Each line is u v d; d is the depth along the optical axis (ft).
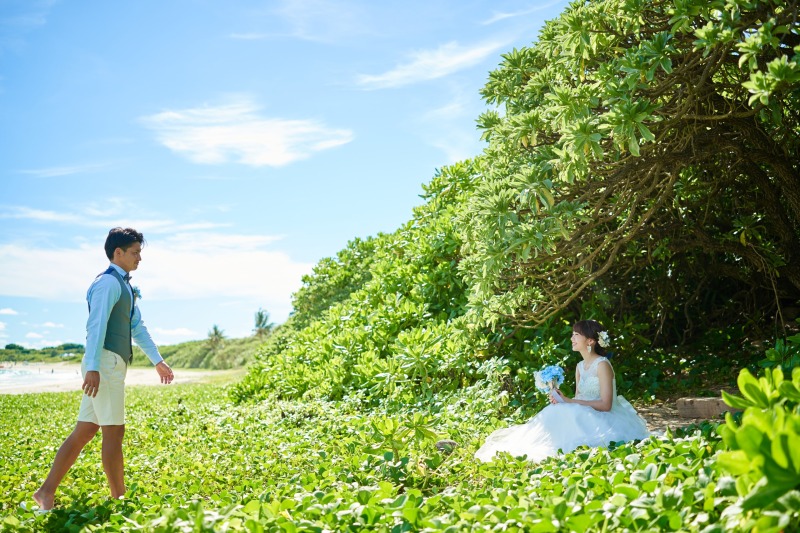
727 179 27.20
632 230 23.49
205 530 10.51
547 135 24.07
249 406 41.75
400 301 41.83
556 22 25.73
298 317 65.82
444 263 41.11
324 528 11.32
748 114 19.40
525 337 32.53
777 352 19.89
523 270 25.43
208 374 175.83
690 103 18.80
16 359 408.26
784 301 34.94
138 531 11.69
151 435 31.83
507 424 25.34
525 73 28.30
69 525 13.34
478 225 23.47
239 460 22.72
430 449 19.42
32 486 20.16
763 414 7.67
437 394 31.76
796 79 13.89
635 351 32.96
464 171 51.65
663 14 20.34
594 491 12.09
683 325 38.04
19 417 50.98
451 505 12.41
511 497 12.36
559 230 20.39
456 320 32.60
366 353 37.93
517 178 20.61
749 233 28.25
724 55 17.79
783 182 24.11
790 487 7.02
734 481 8.73
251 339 281.74
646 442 16.34
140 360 313.53
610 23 20.03
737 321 36.24
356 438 23.34
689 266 33.47
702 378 30.14
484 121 28.22
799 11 16.24
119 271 17.53
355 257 63.36
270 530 10.87
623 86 17.94
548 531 9.84
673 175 22.53
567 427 18.69
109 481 16.87
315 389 39.91
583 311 32.40
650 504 10.09
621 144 17.95
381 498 13.35
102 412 16.51
